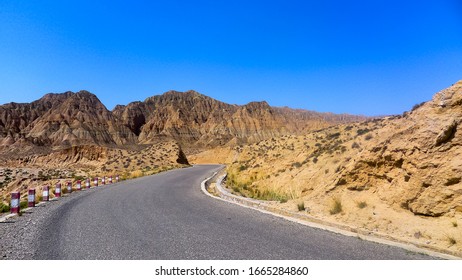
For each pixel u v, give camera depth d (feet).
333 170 56.85
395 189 36.52
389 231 31.60
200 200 59.16
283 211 43.68
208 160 397.19
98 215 43.04
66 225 36.70
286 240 29.60
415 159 34.88
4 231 34.40
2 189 160.76
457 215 29.89
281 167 93.40
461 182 30.58
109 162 253.03
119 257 25.22
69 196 69.36
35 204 57.72
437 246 26.58
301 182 66.54
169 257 25.20
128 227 35.37
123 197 63.10
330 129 128.47
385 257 24.68
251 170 107.34
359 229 32.24
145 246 28.04
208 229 34.40
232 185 96.73
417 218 32.27
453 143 32.50
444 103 35.42
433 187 32.01
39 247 27.86
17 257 25.30
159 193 70.28
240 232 32.94
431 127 34.73
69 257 25.22
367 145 44.06
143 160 246.47
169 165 233.96
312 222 37.29
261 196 71.46
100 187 90.74
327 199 43.11
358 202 38.73
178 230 33.96
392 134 40.16
